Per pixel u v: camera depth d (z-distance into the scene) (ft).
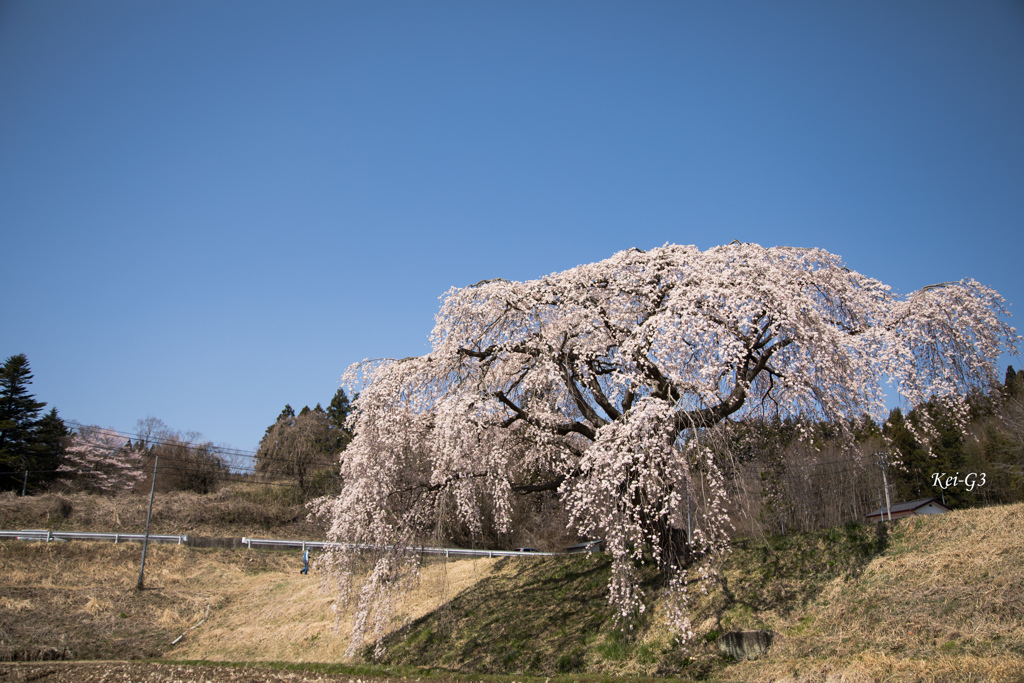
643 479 38.45
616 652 41.96
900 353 41.57
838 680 30.40
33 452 155.02
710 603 43.11
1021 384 72.74
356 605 52.26
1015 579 33.53
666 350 38.37
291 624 74.54
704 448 38.37
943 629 31.96
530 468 57.11
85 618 82.74
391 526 50.24
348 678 47.52
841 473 59.31
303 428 171.63
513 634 50.06
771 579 43.24
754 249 44.32
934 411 44.21
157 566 104.32
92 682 51.31
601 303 45.32
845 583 40.14
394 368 51.65
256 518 149.18
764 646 36.60
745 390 39.06
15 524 124.06
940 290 44.60
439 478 50.42
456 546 99.40
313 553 105.81
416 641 55.47
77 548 103.96
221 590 97.50
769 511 55.98
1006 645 28.84
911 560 39.52
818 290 44.52
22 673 55.98
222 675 51.16
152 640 78.13
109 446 179.32
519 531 88.69
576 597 52.37
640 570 49.98
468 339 48.83
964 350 43.27
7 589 87.51
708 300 39.47
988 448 79.00
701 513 39.14
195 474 181.78
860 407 40.09
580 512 41.73
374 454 50.96
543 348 45.19
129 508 140.56
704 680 35.35
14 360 159.94
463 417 45.68
